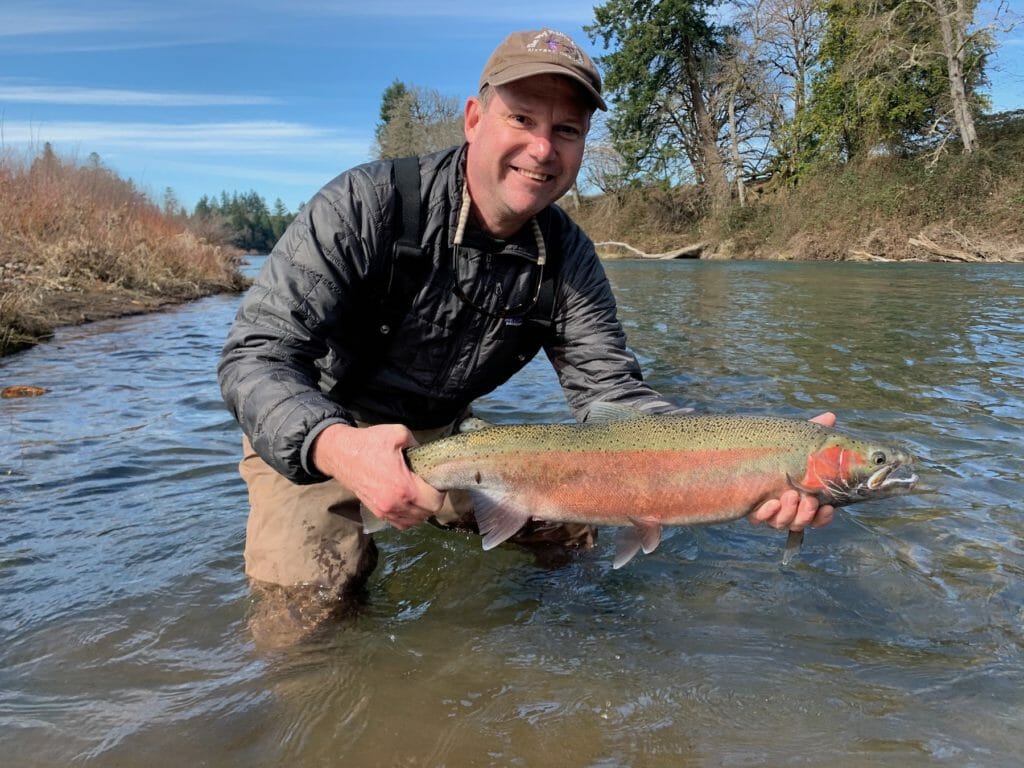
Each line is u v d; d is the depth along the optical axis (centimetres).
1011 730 82
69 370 298
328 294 106
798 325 395
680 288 674
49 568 125
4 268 529
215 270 850
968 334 345
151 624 108
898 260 994
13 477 168
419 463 103
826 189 1177
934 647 100
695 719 86
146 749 81
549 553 134
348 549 117
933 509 143
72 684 94
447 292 114
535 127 104
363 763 79
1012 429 190
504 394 244
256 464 122
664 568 127
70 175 736
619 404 112
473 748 81
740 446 104
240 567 126
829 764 77
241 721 86
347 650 102
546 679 94
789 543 108
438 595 119
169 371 299
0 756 80
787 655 99
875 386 241
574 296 124
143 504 154
